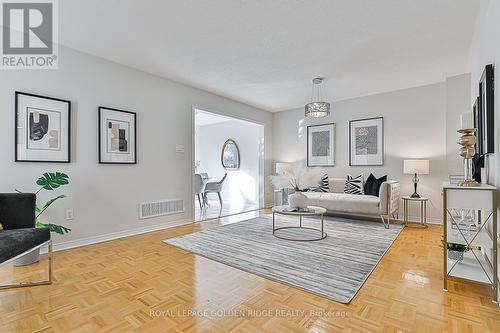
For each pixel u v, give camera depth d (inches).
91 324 61.8
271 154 262.4
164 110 163.0
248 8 92.0
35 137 111.7
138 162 149.1
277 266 97.7
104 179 134.4
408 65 142.6
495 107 82.4
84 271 93.4
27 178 109.8
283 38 113.3
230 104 213.6
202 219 191.0
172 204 166.7
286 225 169.5
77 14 95.6
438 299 73.0
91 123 129.5
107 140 135.3
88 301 72.4
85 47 122.4
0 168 103.4
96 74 131.6
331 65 143.1
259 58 134.4
